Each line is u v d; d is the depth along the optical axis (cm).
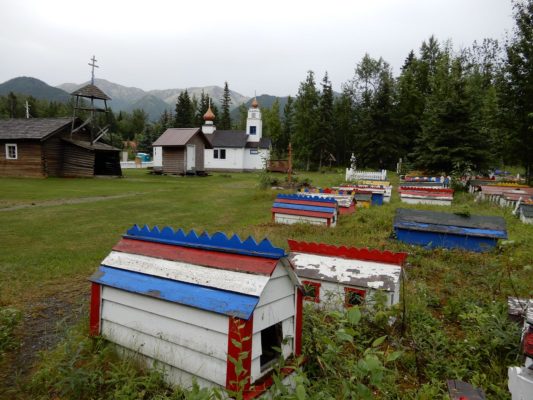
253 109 4850
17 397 329
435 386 339
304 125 5059
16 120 2806
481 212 1327
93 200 1611
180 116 7188
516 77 2080
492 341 396
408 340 421
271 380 312
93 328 399
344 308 473
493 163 2447
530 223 1128
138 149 7656
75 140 2795
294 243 555
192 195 1917
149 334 355
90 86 2789
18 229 1006
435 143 2444
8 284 608
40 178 2516
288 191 1925
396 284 474
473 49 4722
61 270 687
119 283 377
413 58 5697
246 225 1142
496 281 607
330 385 320
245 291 310
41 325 472
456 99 2403
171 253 381
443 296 582
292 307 355
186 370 328
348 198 1285
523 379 298
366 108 5525
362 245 852
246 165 4809
